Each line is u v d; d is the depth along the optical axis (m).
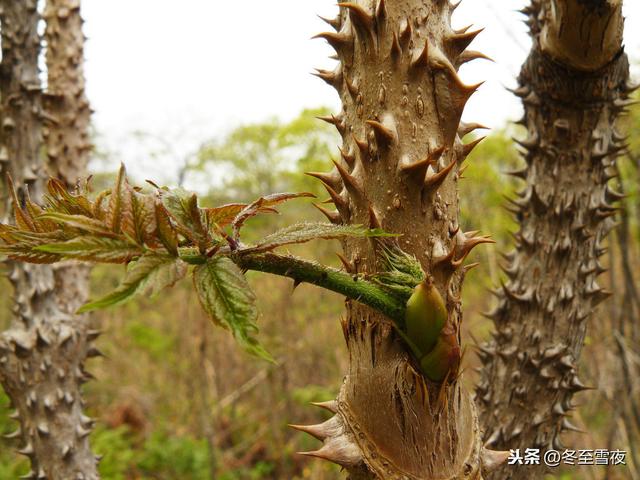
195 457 0.98
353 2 0.17
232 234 0.14
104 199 0.13
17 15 0.42
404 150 0.16
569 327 0.32
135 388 1.30
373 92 0.16
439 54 0.16
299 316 1.16
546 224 0.32
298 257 0.15
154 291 0.12
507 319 0.33
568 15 0.26
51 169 0.50
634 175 0.76
